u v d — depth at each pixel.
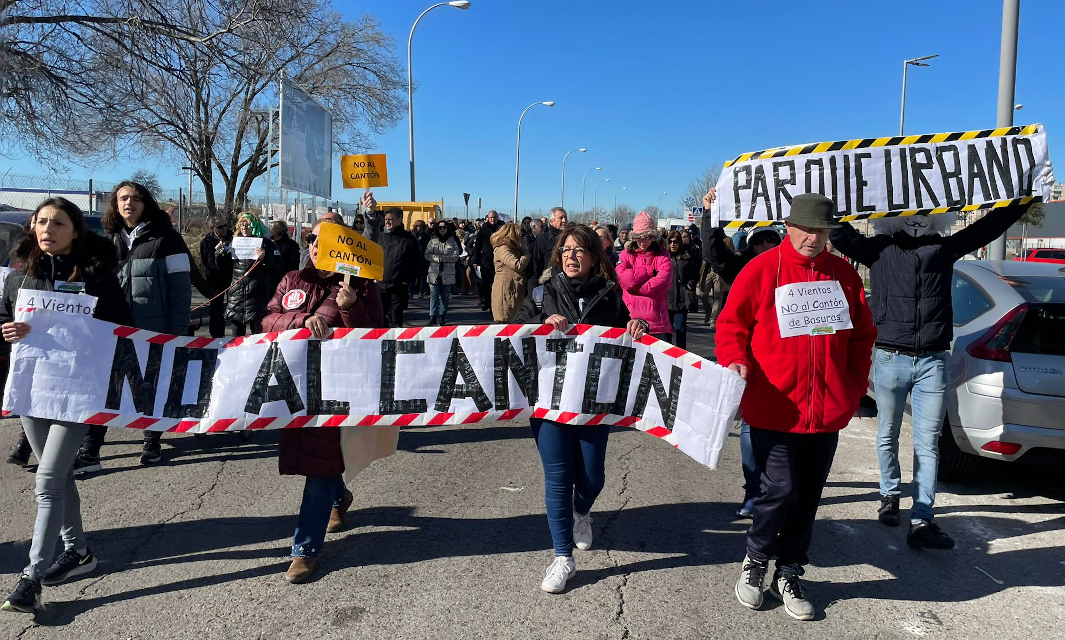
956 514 4.47
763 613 3.22
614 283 3.70
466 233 19.73
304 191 8.80
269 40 15.37
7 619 3.04
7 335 3.21
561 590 3.35
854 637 3.04
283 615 3.12
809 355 3.10
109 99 15.45
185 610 3.15
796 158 4.32
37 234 3.29
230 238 8.74
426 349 3.64
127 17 14.31
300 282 3.75
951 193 4.24
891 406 4.18
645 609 3.22
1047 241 47.72
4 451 3.52
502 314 7.75
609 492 4.74
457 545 3.86
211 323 7.53
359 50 24.02
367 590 3.35
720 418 3.31
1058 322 4.44
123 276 4.91
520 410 3.61
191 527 4.04
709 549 3.87
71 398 3.30
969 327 4.75
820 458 3.22
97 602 3.21
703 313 16.52
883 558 3.82
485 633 3.00
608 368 3.57
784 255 3.20
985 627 3.14
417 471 5.11
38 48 14.05
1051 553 3.91
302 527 3.43
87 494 4.53
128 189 4.86
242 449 5.51
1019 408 4.34
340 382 3.60
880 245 4.19
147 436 5.11
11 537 3.81
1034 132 4.16
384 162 5.24
